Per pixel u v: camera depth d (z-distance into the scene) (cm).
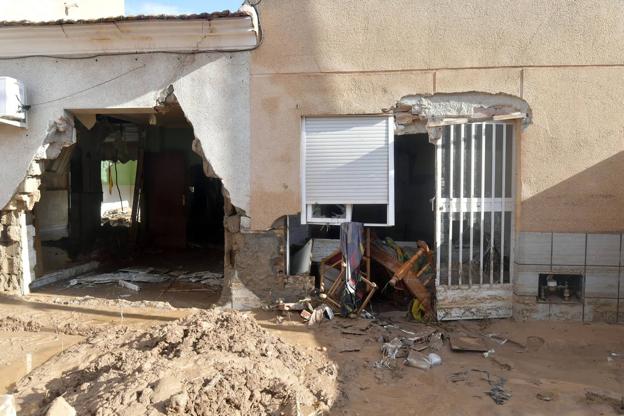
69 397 385
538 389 454
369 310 685
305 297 662
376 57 636
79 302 697
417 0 625
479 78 626
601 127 620
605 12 607
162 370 397
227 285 680
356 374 477
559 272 636
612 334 597
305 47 643
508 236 659
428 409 415
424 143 1042
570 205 629
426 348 549
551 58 617
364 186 653
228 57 655
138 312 660
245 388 382
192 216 1374
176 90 664
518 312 644
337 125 653
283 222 666
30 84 684
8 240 732
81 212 1130
